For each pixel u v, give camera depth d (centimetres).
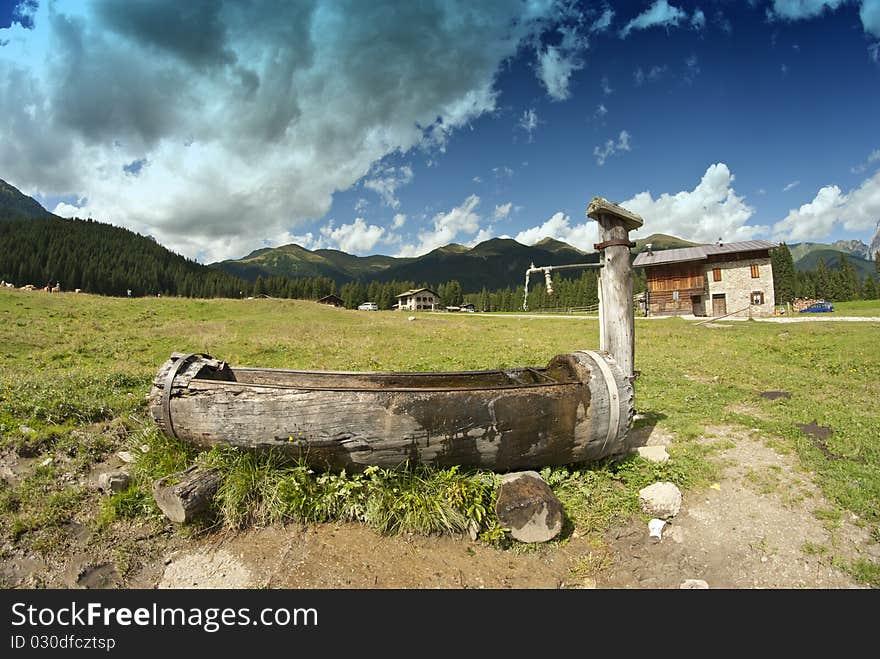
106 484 521
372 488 489
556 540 466
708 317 3684
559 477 549
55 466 576
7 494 501
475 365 1376
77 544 445
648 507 500
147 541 453
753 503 518
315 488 499
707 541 460
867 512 476
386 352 1681
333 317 3441
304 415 495
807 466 587
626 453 636
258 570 420
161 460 549
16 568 414
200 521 471
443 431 499
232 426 508
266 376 663
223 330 2202
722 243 4131
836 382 1037
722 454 650
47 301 2736
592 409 542
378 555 439
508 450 522
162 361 1330
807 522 478
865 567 403
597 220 663
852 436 677
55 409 721
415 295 10425
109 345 1552
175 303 3397
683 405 882
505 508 448
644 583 412
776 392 991
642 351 1642
